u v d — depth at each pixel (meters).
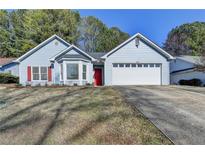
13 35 37.81
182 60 25.56
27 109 7.83
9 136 5.20
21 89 13.86
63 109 7.64
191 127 5.54
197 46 42.72
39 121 6.30
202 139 4.77
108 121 6.06
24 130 5.58
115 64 20.08
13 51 36.69
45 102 9.05
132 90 12.78
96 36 42.94
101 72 21.36
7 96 11.02
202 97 10.16
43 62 20.78
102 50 41.91
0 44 37.56
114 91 12.07
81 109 7.54
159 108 7.61
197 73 22.75
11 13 39.03
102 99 9.34
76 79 19.28
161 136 4.94
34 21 35.12
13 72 27.56
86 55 19.97
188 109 7.48
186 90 13.44
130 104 8.25
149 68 20.30
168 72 20.36
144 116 6.53
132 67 20.20
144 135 5.02
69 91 12.45
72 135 5.12
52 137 5.04
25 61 20.64
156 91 12.46
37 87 15.40
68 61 19.22
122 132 5.21
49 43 21.00
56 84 19.56
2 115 7.10
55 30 35.75
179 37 48.00
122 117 6.42
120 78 20.09
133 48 20.17
